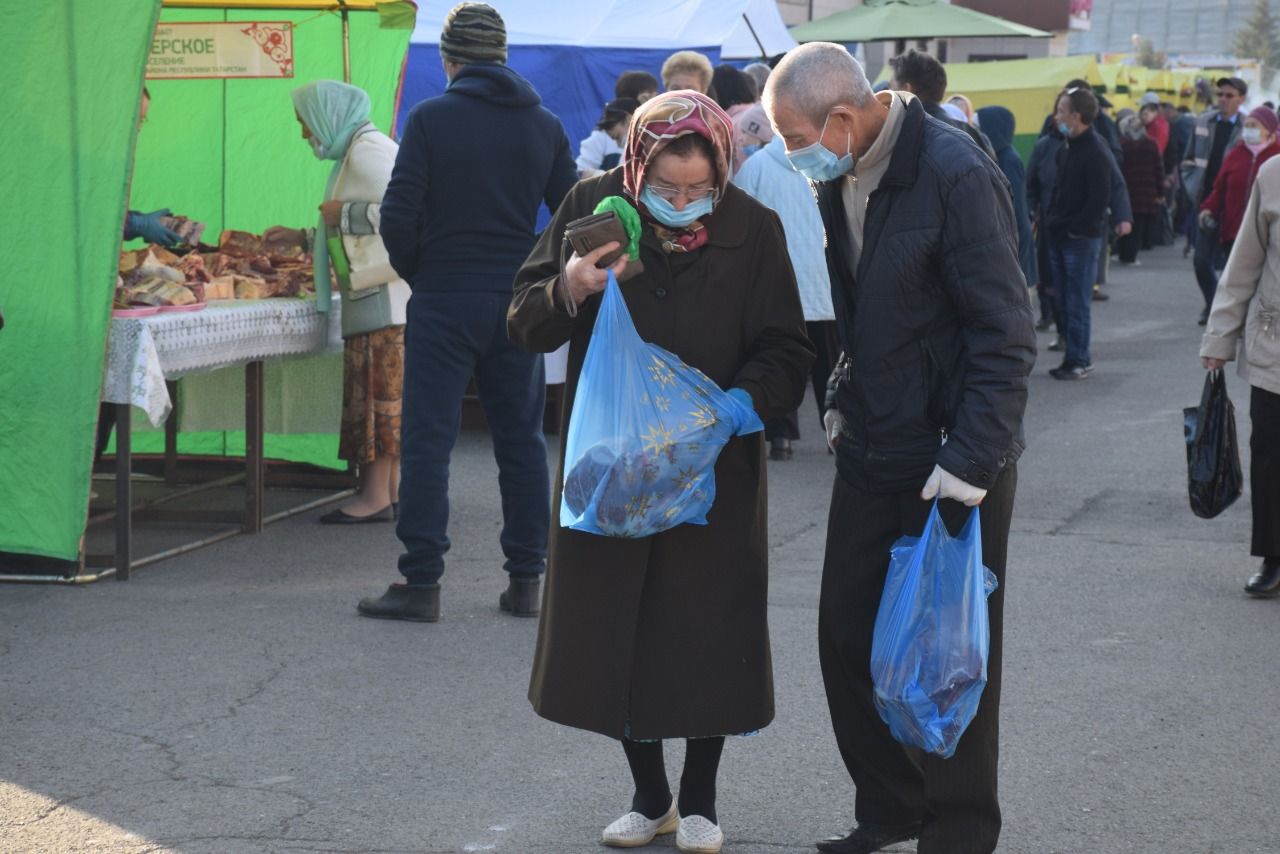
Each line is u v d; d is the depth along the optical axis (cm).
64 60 1036
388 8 1323
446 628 998
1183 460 1556
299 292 1266
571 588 630
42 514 1085
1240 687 885
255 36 1354
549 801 725
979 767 605
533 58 1883
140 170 1438
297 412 1356
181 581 1106
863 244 589
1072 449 1616
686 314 625
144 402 1063
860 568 624
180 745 791
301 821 699
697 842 659
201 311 1134
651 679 632
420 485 995
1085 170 2025
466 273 968
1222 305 1055
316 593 1077
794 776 754
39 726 816
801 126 572
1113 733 810
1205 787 738
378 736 806
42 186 1046
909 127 574
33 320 1062
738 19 1998
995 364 566
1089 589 1094
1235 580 1120
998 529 601
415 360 986
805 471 1516
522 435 1012
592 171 1639
